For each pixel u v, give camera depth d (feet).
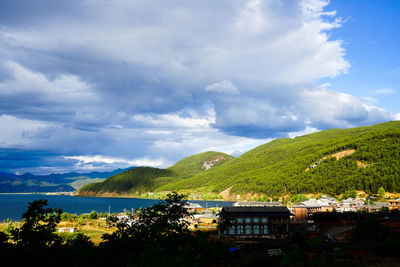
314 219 426.10
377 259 159.12
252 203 544.21
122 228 153.79
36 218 127.34
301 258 145.28
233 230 321.73
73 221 510.58
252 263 139.64
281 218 327.67
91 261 131.23
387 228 221.66
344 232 315.37
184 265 119.85
